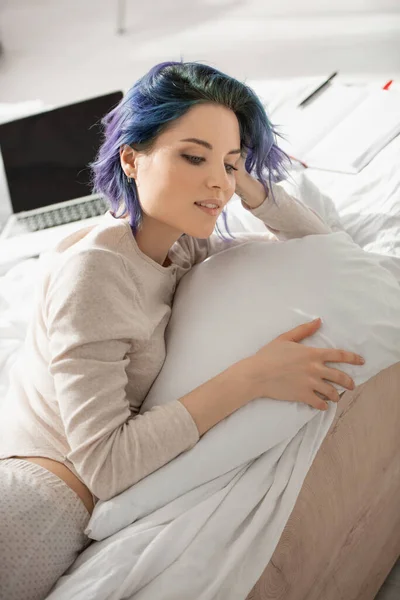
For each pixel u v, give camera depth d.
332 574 1.26
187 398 1.04
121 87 3.17
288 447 1.08
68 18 3.76
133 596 0.97
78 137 2.05
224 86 1.04
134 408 1.13
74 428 1.00
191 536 0.98
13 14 3.88
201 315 1.15
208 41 3.36
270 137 1.14
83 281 1.00
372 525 1.36
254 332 1.11
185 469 1.02
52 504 1.02
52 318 1.01
